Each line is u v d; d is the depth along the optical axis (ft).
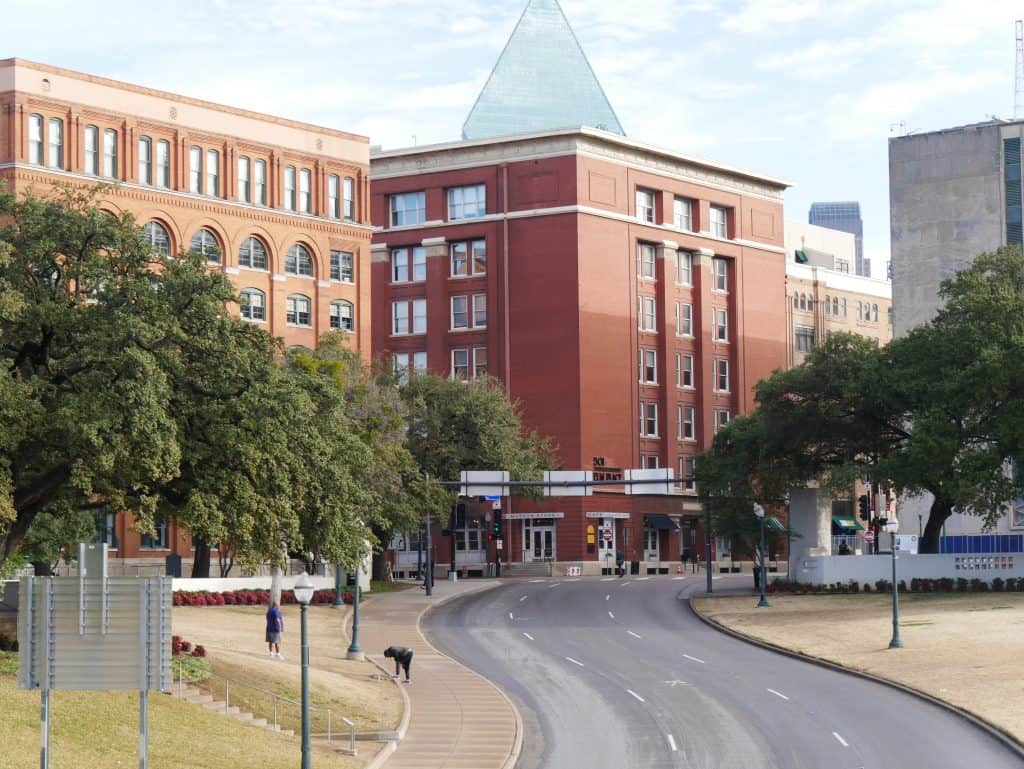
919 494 279.69
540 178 405.39
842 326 569.23
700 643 220.64
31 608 106.83
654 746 142.92
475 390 339.16
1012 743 137.69
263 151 331.77
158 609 105.50
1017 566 277.44
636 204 419.33
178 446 147.84
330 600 274.36
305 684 120.57
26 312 147.43
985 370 260.21
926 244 395.34
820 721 152.56
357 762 134.21
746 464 294.46
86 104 299.99
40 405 142.82
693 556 425.28
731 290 447.83
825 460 296.30
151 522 150.51
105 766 115.14
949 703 158.61
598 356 402.72
